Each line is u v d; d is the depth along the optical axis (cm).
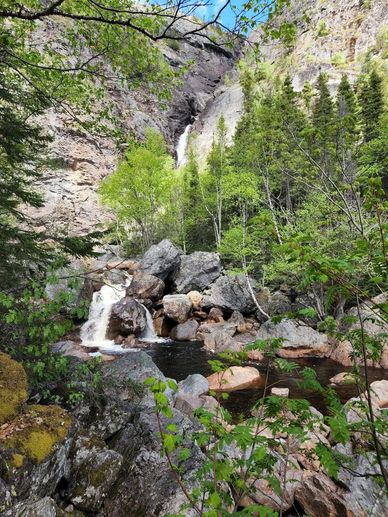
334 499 486
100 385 631
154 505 439
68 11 468
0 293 437
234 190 2377
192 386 1047
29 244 755
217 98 7625
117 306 2056
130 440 557
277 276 1992
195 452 535
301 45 6725
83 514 435
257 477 231
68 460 465
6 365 461
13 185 845
